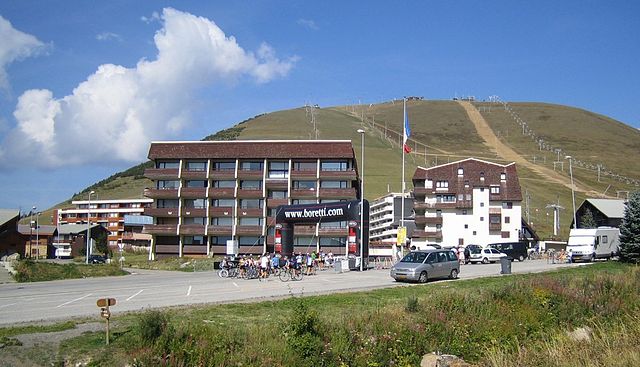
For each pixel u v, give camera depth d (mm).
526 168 171125
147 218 115438
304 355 15742
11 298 28828
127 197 160625
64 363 14055
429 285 30391
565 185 152125
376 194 134500
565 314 21438
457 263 35531
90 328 16875
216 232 78250
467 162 95438
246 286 32531
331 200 78562
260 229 77562
